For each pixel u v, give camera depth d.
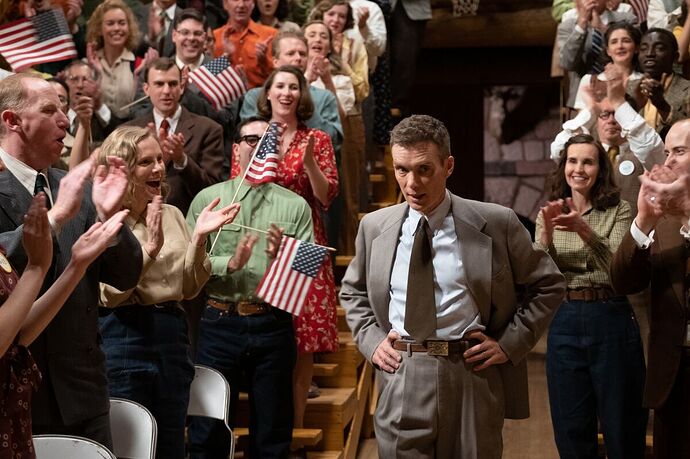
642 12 9.96
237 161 6.84
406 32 11.63
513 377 5.10
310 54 8.80
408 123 4.85
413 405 4.93
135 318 5.57
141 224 5.59
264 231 6.33
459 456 4.96
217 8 10.23
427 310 4.91
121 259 4.76
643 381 6.32
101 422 4.74
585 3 9.40
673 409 5.77
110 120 8.27
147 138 5.53
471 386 4.95
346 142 9.23
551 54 15.57
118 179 3.82
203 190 6.67
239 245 6.04
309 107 7.15
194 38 8.66
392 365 4.97
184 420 5.71
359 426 7.89
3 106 4.51
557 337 6.38
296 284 6.06
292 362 6.58
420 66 15.84
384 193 11.09
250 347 6.45
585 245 6.28
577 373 6.34
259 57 8.95
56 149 4.59
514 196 19.19
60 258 4.57
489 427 4.98
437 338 4.95
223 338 6.48
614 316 6.29
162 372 5.61
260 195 6.58
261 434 6.52
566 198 6.39
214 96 7.92
